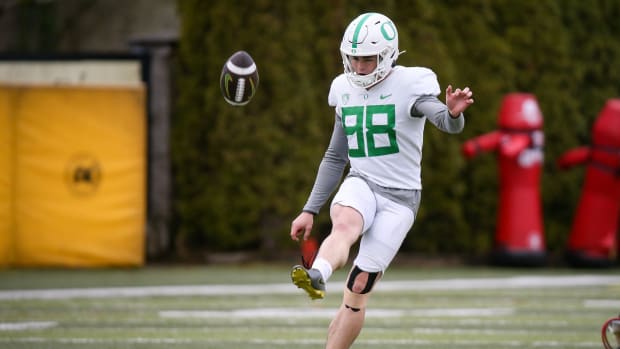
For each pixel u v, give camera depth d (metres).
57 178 44.69
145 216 47.62
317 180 19.67
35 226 44.56
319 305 33.78
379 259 18.39
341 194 18.53
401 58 46.97
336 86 19.34
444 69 47.69
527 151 46.69
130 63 48.66
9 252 44.28
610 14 52.31
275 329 28.28
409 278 42.78
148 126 48.62
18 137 44.22
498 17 50.25
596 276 44.22
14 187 44.22
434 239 49.62
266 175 46.94
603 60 52.12
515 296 36.84
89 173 44.94
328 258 17.41
